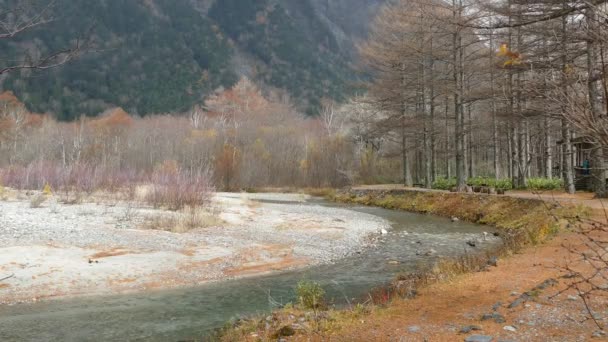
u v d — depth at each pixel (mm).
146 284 10117
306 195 43406
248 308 8406
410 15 29203
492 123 26641
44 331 7125
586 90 3311
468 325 5355
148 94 118188
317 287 8383
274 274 11422
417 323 5656
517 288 6852
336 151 50344
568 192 20547
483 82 27234
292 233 17469
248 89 91750
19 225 14930
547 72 4184
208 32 154250
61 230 14641
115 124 69375
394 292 8359
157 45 138250
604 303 5762
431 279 8703
